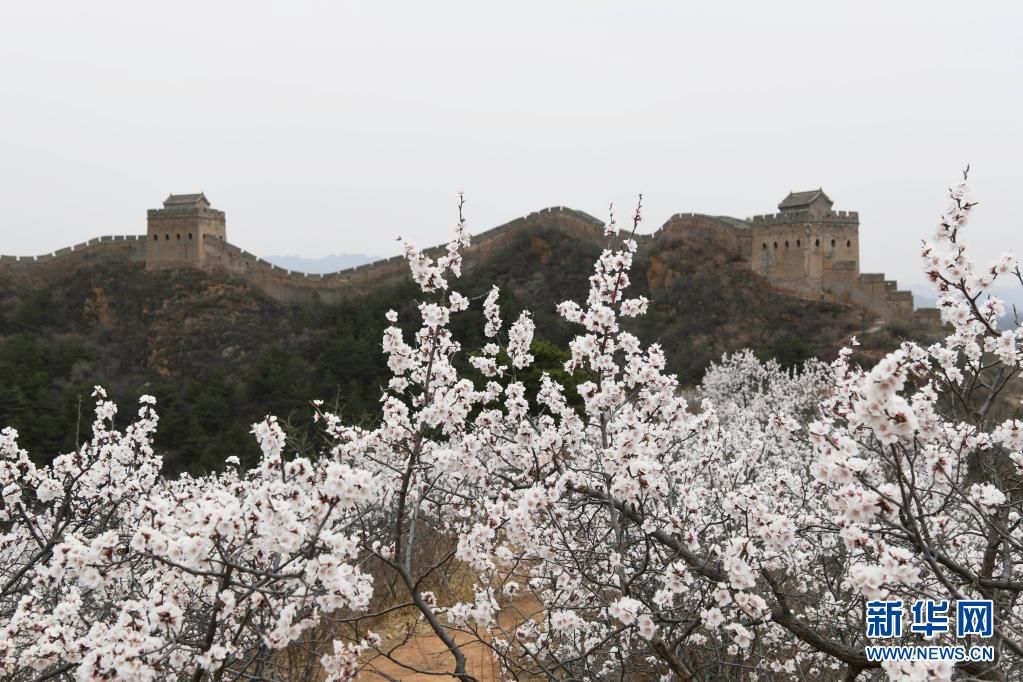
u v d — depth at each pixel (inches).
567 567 297.1
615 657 326.0
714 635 303.3
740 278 2637.8
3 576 354.3
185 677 244.8
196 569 213.0
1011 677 269.0
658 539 284.2
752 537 244.1
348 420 1408.7
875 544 234.7
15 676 254.4
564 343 1811.0
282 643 213.9
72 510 351.9
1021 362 285.1
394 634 517.7
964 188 294.4
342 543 211.9
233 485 370.0
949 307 301.6
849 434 278.5
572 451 330.3
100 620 303.7
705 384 1528.1
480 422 327.6
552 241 2994.6
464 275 2967.5
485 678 422.9
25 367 2146.9
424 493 297.9
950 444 289.0
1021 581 238.1
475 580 464.1
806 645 344.8
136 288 3078.2
